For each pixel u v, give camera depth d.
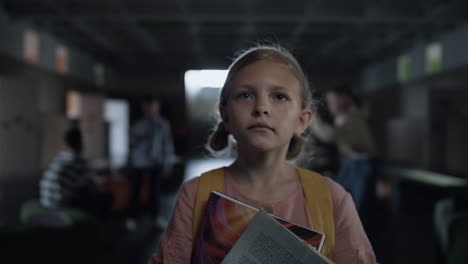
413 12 7.36
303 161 0.89
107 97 14.40
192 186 0.68
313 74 14.77
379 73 12.48
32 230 2.24
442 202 3.21
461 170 6.93
